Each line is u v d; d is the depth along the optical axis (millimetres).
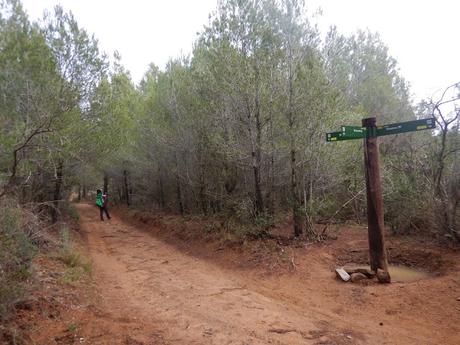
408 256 7809
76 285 6047
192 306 5746
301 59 9430
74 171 12953
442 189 8055
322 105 9141
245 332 4652
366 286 6254
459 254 7152
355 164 10797
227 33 9688
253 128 9945
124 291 6605
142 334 4367
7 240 4719
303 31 9445
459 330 4543
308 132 9234
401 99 14148
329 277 6957
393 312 5230
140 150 18328
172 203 19219
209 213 14312
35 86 7934
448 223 7766
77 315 4711
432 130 9539
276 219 11062
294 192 9609
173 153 15938
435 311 5062
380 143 12328
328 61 9992
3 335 3703
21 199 8242
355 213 11914
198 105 11898
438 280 5969
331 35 10070
